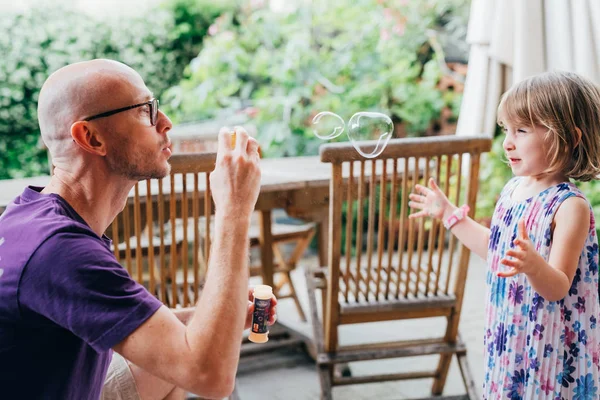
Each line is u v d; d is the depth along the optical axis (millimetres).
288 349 2900
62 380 1069
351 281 2344
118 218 2246
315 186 2445
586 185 2934
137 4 4730
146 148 1165
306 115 4535
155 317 1009
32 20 4363
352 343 2912
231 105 4672
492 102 2770
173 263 2057
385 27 4570
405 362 2756
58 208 1093
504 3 2607
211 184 1139
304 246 3045
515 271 1382
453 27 4672
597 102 1528
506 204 1654
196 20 4895
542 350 1535
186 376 1000
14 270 1002
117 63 1170
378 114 1886
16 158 4438
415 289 2160
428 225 4230
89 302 988
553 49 2547
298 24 4707
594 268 1540
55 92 1116
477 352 2793
